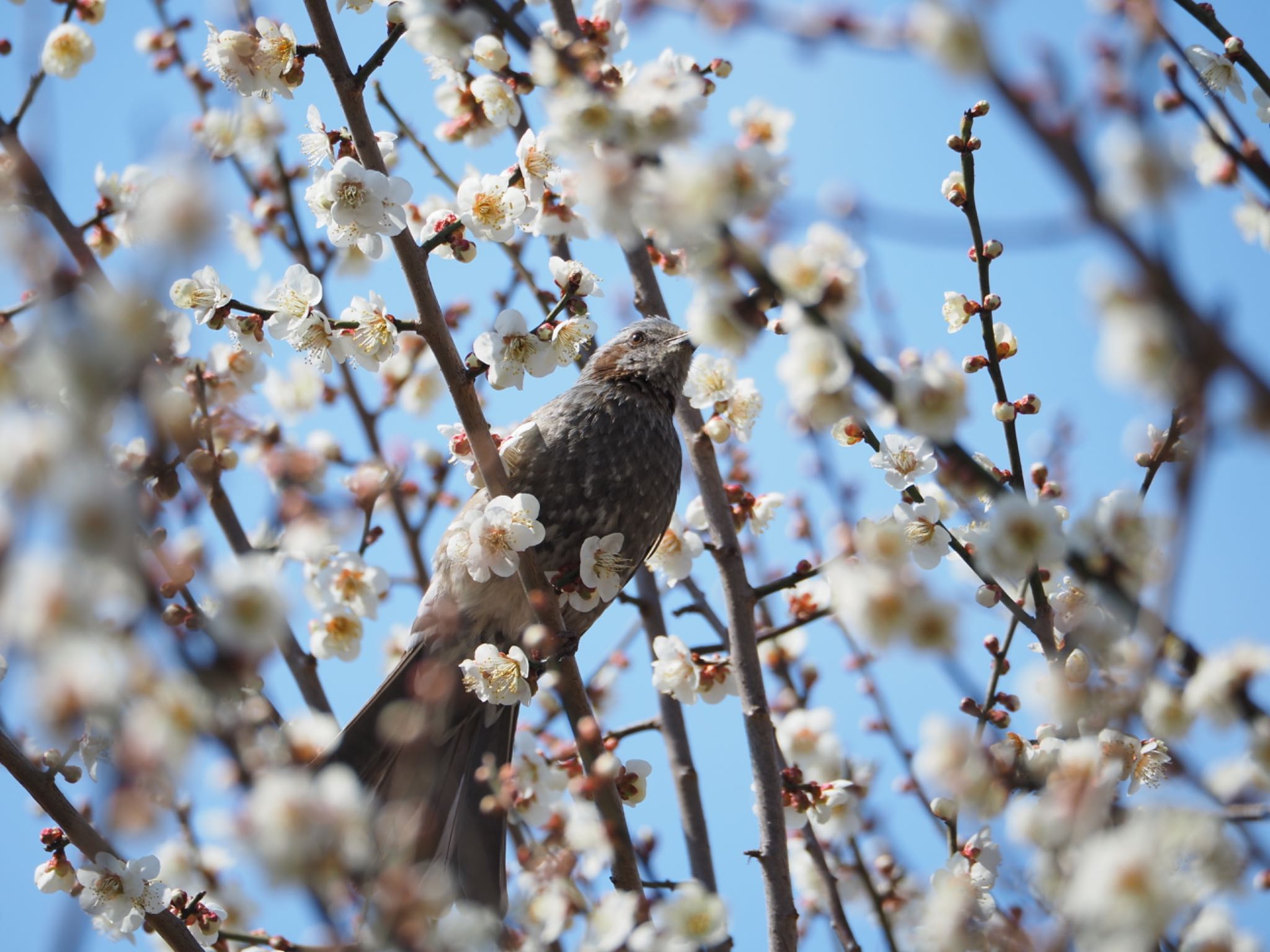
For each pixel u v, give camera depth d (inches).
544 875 260.4
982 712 305.3
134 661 183.6
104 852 289.1
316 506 273.3
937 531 298.7
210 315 323.6
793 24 171.3
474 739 401.7
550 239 434.6
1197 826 199.3
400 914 203.3
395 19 326.3
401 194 318.3
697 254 200.8
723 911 248.4
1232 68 294.7
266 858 189.2
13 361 183.9
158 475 233.9
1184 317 153.2
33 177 331.6
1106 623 225.3
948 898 262.4
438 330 333.1
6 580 169.5
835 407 215.9
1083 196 153.9
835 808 369.7
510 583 407.5
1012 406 299.3
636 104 206.8
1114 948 179.0
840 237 211.3
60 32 340.2
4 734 293.3
